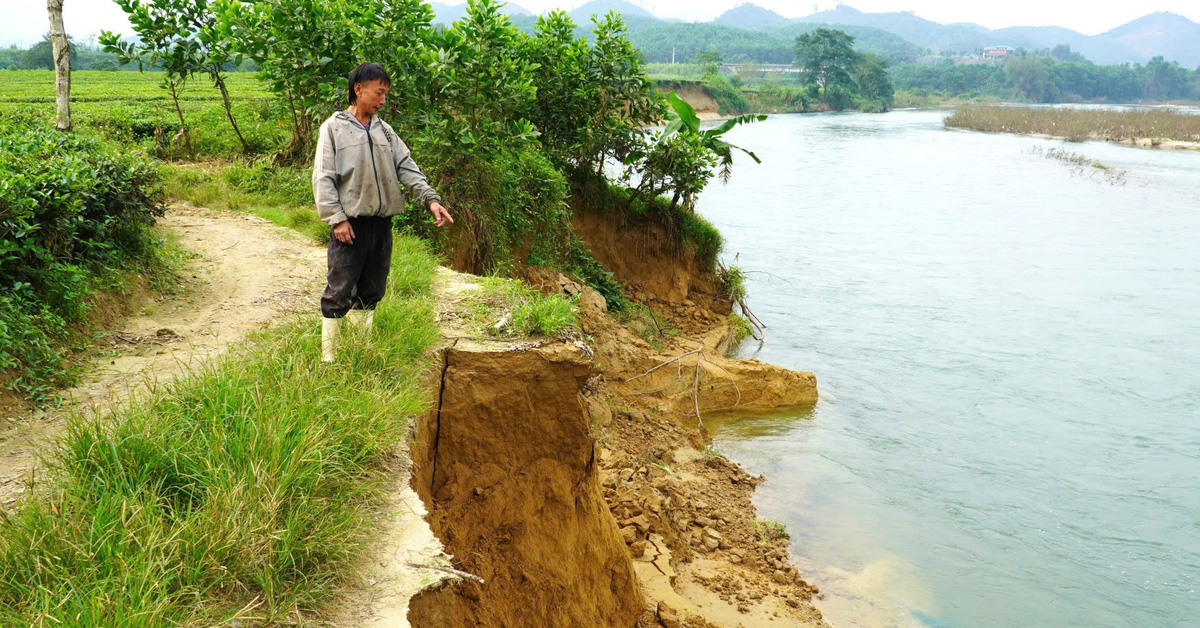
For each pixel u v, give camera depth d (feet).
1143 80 651.25
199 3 44.34
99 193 22.11
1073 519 32.86
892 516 32.55
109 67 196.85
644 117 53.01
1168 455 38.50
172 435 12.27
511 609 17.93
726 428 40.16
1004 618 26.35
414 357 17.40
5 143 25.43
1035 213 102.37
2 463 12.84
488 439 18.10
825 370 48.67
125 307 20.83
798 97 407.23
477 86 37.27
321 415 13.28
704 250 55.57
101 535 10.11
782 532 30.50
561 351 18.84
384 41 36.17
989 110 306.35
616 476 30.25
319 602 10.28
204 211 33.63
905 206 105.91
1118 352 52.49
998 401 44.55
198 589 9.84
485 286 23.35
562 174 47.19
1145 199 114.42
